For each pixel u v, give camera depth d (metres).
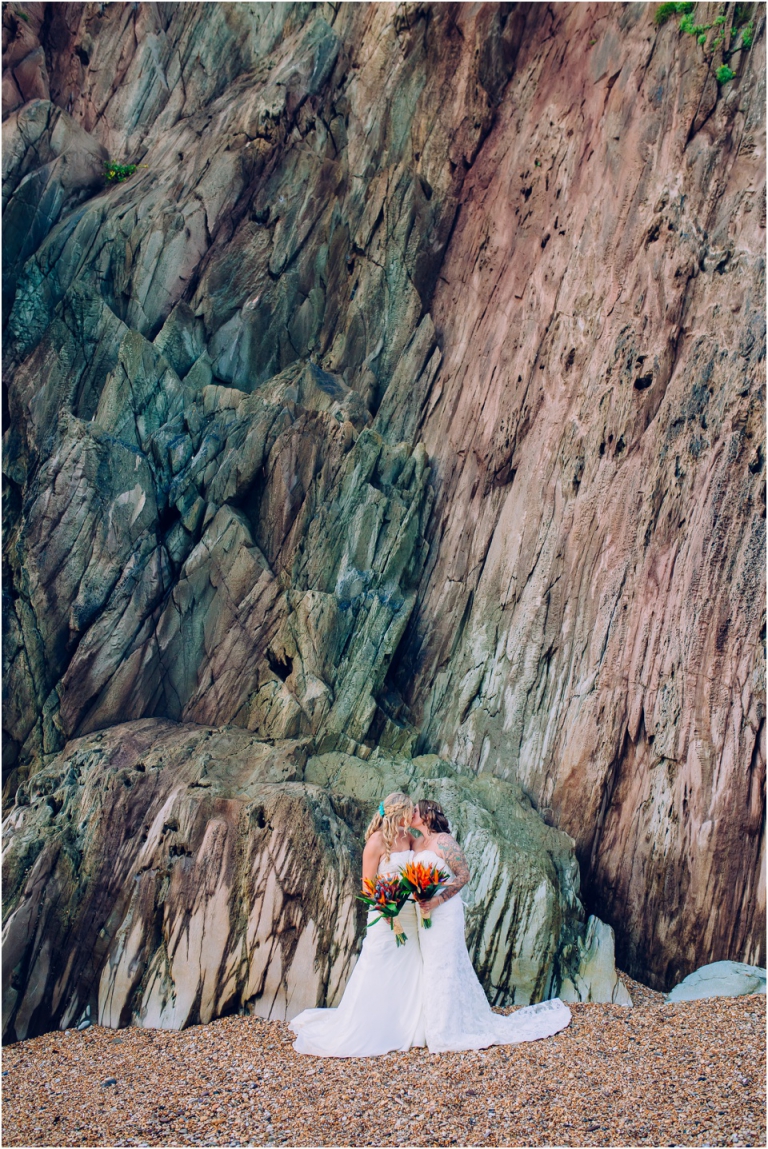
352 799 6.68
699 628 6.84
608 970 6.10
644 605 7.23
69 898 6.09
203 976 5.74
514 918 6.03
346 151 10.86
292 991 5.64
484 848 6.31
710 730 6.60
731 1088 4.41
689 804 6.54
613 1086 4.47
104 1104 4.53
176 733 7.42
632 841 6.75
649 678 6.99
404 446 9.21
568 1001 5.85
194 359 9.59
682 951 6.30
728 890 6.27
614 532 7.64
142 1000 5.74
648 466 7.58
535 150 10.09
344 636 8.05
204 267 9.95
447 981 5.13
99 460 8.09
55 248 9.73
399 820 5.53
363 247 10.52
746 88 8.09
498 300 9.93
